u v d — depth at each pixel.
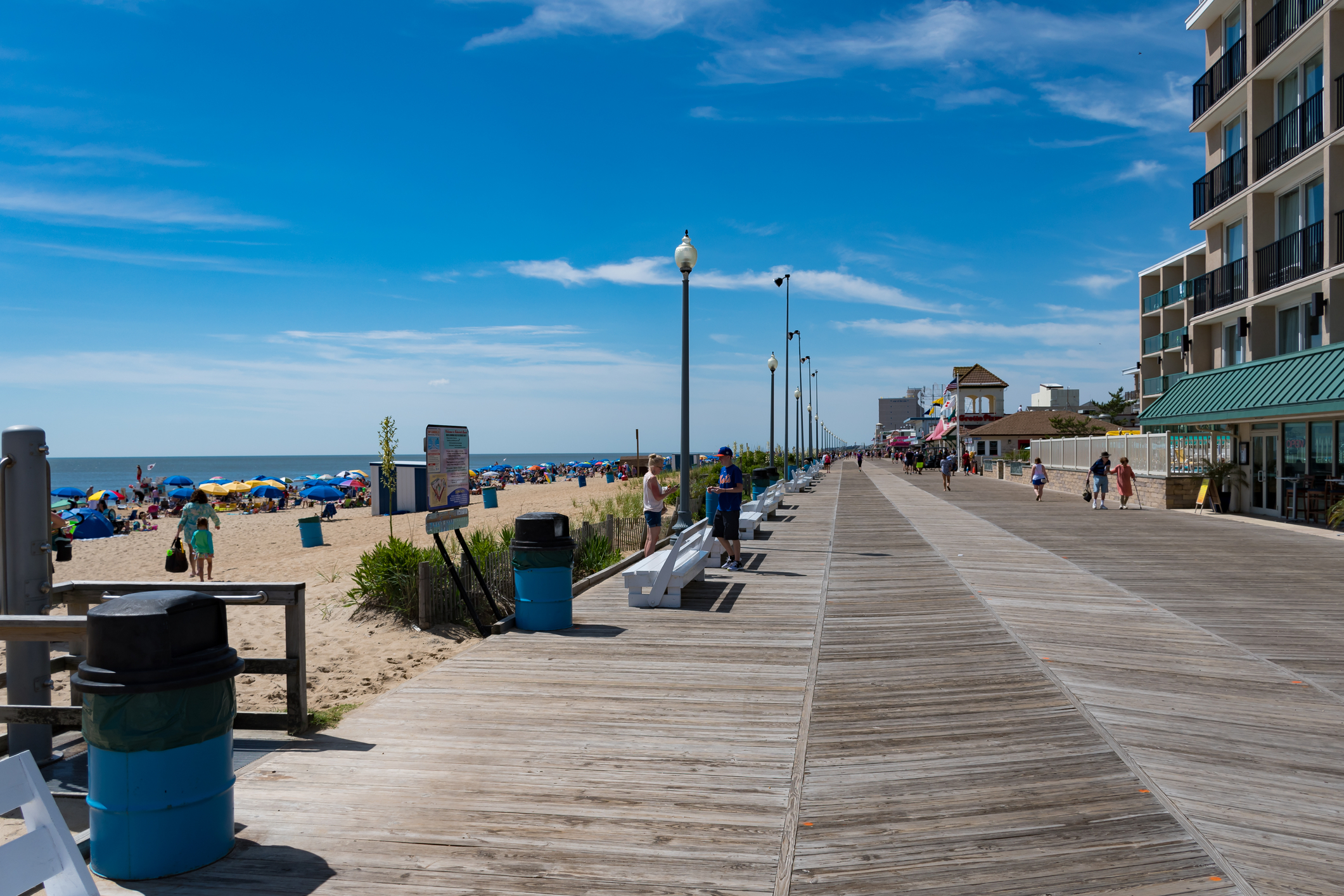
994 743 4.78
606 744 4.74
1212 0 23.86
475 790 4.09
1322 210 19.97
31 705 4.57
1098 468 23.39
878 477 51.03
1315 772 4.36
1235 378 20.64
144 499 48.53
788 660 6.65
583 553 11.95
